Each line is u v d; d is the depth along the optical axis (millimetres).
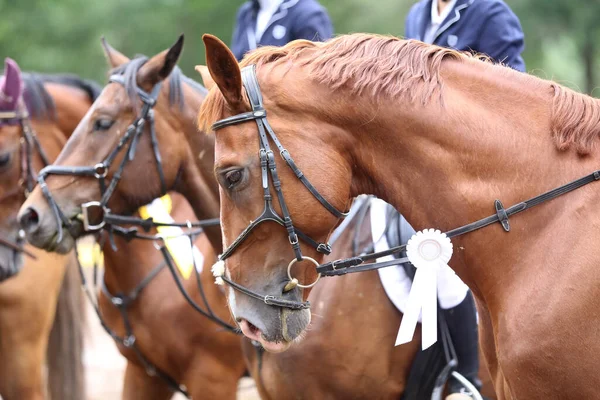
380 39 4602
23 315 8578
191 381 7637
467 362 6238
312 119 4445
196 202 7039
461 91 4500
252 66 4555
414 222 4547
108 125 6812
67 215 6758
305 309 4543
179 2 32875
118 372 14047
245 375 7883
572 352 4102
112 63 7344
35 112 8484
